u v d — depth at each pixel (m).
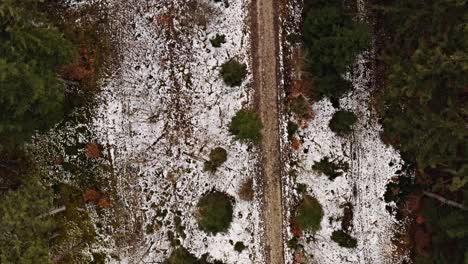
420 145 15.92
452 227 15.90
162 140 18.28
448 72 14.27
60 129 18.09
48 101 14.64
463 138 14.62
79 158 18.20
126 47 18.06
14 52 13.22
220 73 18.08
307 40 17.42
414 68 14.84
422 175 17.84
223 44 18.02
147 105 18.20
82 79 17.88
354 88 18.19
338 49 16.02
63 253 18.28
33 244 14.48
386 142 18.31
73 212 18.28
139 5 17.98
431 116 15.05
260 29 18.05
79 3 17.80
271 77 18.12
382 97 17.44
